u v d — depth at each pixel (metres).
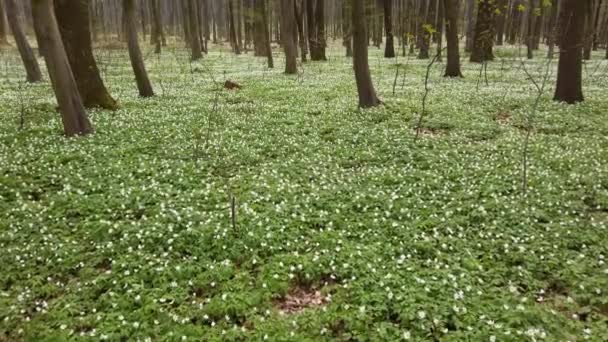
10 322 5.71
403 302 5.74
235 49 53.38
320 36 43.19
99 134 13.95
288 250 7.38
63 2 16.95
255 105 19.67
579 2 17.06
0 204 8.97
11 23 25.30
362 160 11.96
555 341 5.10
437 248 7.35
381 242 7.50
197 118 16.73
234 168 11.34
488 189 9.49
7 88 23.98
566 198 9.06
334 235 7.70
